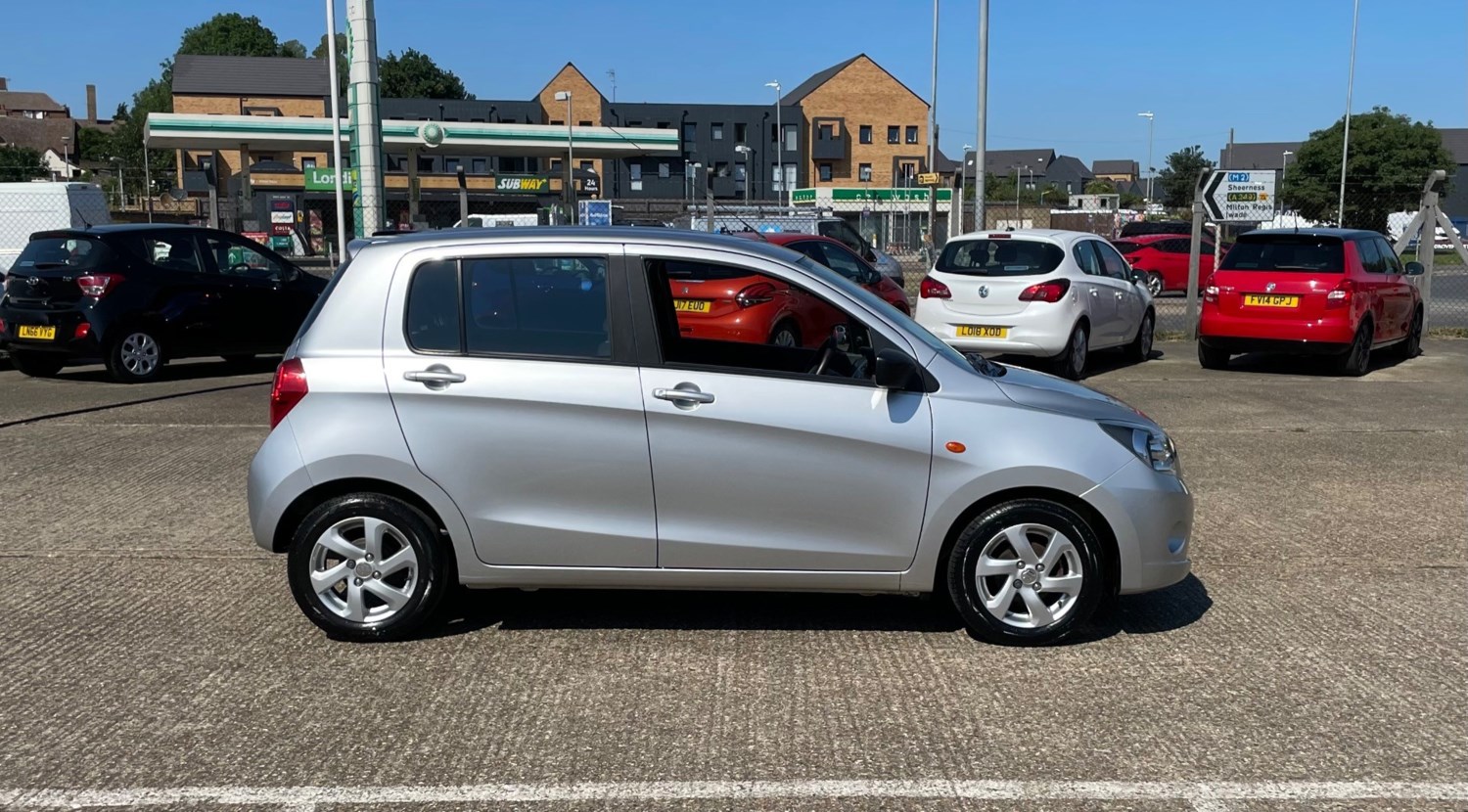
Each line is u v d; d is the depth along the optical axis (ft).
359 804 11.85
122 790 12.12
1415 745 13.24
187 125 145.69
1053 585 15.96
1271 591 18.76
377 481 16.01
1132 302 45.60
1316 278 41.24
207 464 27.37
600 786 12.25
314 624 16.96
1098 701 14.42
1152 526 15.97
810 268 16.61
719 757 12.91
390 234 17.34
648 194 241.76
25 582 18.94
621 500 15.76
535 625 17.07
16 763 12.72
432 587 16.10
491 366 15.72
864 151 251.39
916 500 15.74
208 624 17.06
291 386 15.85
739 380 15.70
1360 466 27.73
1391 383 41.27
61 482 25.54
